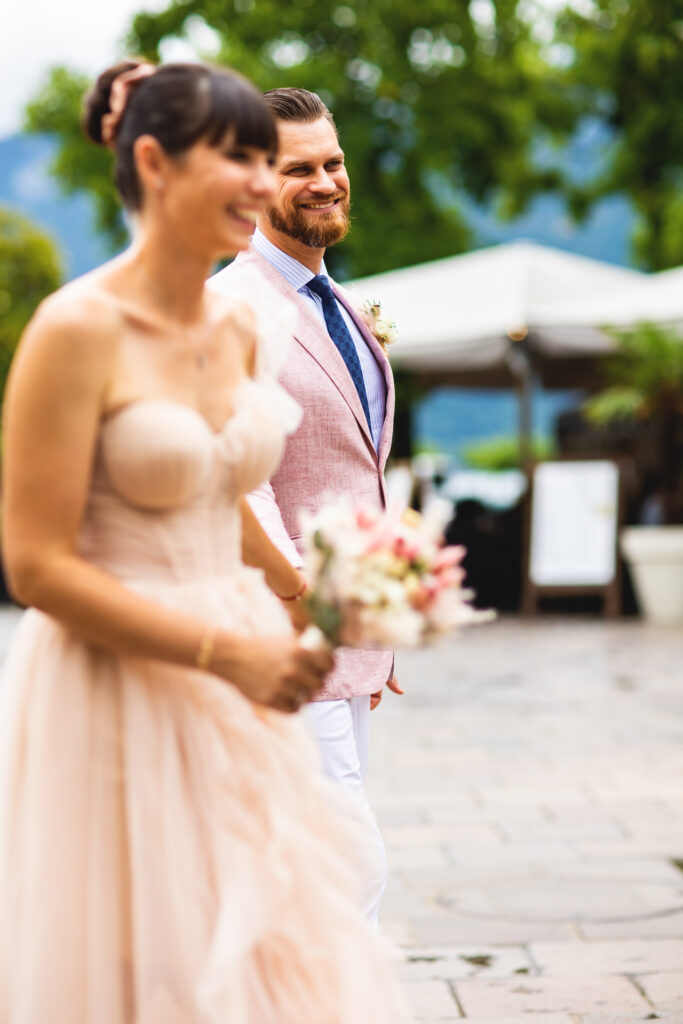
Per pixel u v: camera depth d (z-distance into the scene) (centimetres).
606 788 700
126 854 242
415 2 2261
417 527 237
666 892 520
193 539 249
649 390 1543
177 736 244
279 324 275
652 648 1280
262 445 256
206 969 232
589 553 1589
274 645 234
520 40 2378
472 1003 407
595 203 2639
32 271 3075
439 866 561
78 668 242
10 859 245
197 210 237
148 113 237
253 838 244
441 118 2336
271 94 378
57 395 230
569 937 469
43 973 234
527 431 1625
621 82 2428
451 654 1275
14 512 232
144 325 242
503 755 789
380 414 392
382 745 827
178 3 2319
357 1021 244
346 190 381
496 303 1507
